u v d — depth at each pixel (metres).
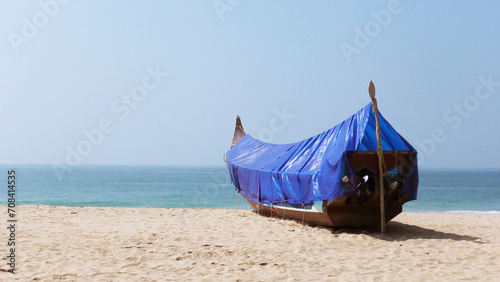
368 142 12.90
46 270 8.43
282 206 15.08
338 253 10.61
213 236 12.66
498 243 12.15
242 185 18.05
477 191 59.66
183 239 12.09
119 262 9.28
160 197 41.91
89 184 69.44
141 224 14.95
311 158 14.06
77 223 14.80
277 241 11.98
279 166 15.16
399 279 8.26
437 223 16.83
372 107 13.44
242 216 17.59
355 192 12.30
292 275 8.48
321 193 12.82
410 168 13.26
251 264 9.34
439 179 121.50
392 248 11.20
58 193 47.69
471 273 8.72
